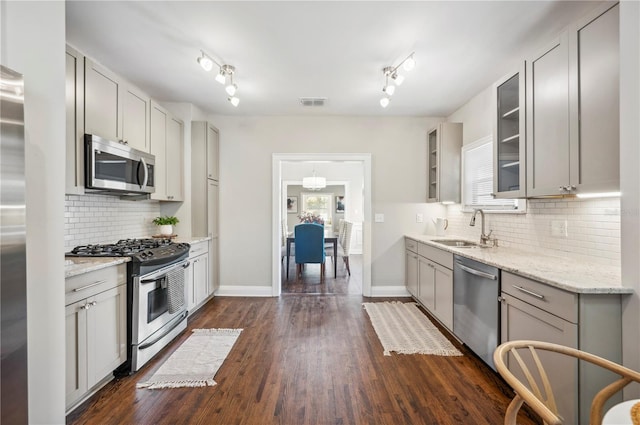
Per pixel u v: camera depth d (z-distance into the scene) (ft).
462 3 6.48
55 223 5.15
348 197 28.04
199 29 7.39
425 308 12.17
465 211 12.25
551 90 6.48
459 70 9.55
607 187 5.29
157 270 8.29
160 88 11.00
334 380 7.18
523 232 9.09
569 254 7.46
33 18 4.83
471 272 7.93
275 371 7.56
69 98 6.70
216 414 6.01
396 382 7.10
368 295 14.10
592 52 5.53
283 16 6.90
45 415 5.01
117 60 8.91
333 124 14.16
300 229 16.93
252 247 14.15
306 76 9.97
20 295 4.08
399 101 12.23
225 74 9.46
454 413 6.03
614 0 5.11
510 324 6.56
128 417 5.90
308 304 12.89
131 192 8.87
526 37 7.74
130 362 7.43
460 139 12.73
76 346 5.87
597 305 4.87
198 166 12.61
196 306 11.49
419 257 12.28
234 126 14.11
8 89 3.89
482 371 7.57
